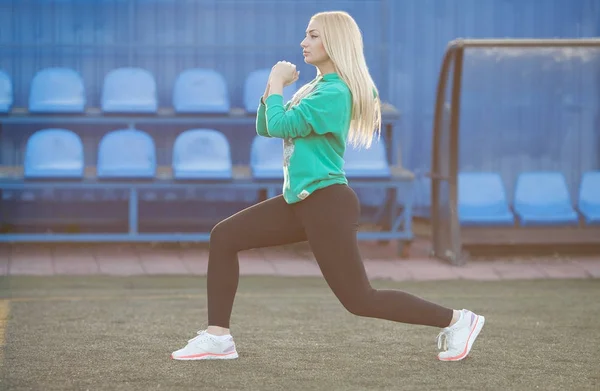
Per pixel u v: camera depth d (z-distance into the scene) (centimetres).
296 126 493
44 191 1084
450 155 970
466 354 543
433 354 561
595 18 1149
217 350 539
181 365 526
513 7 1145
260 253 1029
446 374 512
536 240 1029
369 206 1126
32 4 1098
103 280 862
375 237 1006
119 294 791
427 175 1022
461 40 927
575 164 1152
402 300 519
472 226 1030
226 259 532
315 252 509
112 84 1083
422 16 1140
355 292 508
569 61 1138
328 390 475
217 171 1010
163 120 1073
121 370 514
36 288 818
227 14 1128
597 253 1051
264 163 1023
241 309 718
